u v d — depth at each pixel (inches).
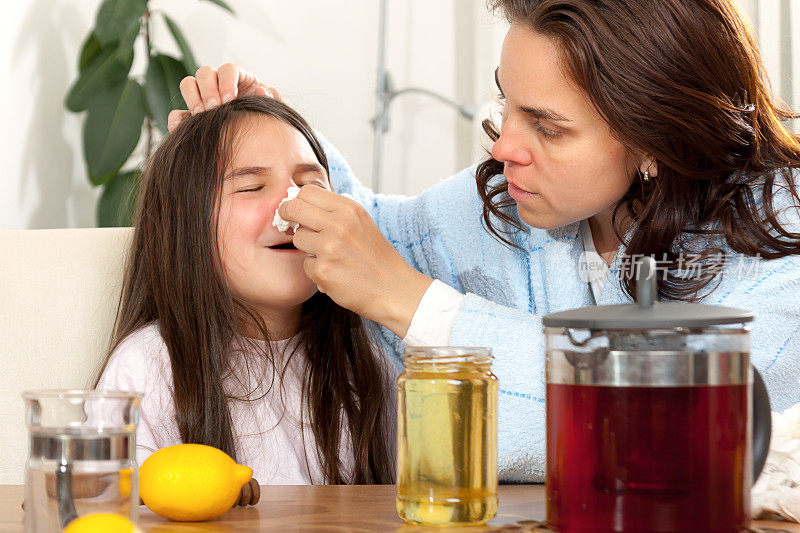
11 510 24.9
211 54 112.0
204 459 23.7
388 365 45.9
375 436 42.9
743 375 20.1
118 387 39.3
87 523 19.2
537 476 33.2
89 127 95.1
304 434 41.9
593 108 32.7
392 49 112.7
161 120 96.3
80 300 44.9
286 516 24.0
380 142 106.1
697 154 35.1
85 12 105.0
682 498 19.0
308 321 43.3
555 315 20.9
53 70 98.6
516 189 35.5
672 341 19.2
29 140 93.5
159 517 24.5
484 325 32.3
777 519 23.1
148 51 100.0
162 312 41.3
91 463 19.5
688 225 37.6
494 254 45.0
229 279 40.3
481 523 22.3
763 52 74.6
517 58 33.0
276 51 112.1
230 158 40.4
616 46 32.3
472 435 22.3
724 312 19.9
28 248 45.6
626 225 40.7
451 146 112.0
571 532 19.9
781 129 38.9
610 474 19.3
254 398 41.2
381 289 32.9
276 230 39.5
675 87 33.2
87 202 105.7
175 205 41.3
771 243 35.8
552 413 20.7
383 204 50.8
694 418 19.1
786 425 25.0
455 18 111.6
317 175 41.7
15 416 43.1
